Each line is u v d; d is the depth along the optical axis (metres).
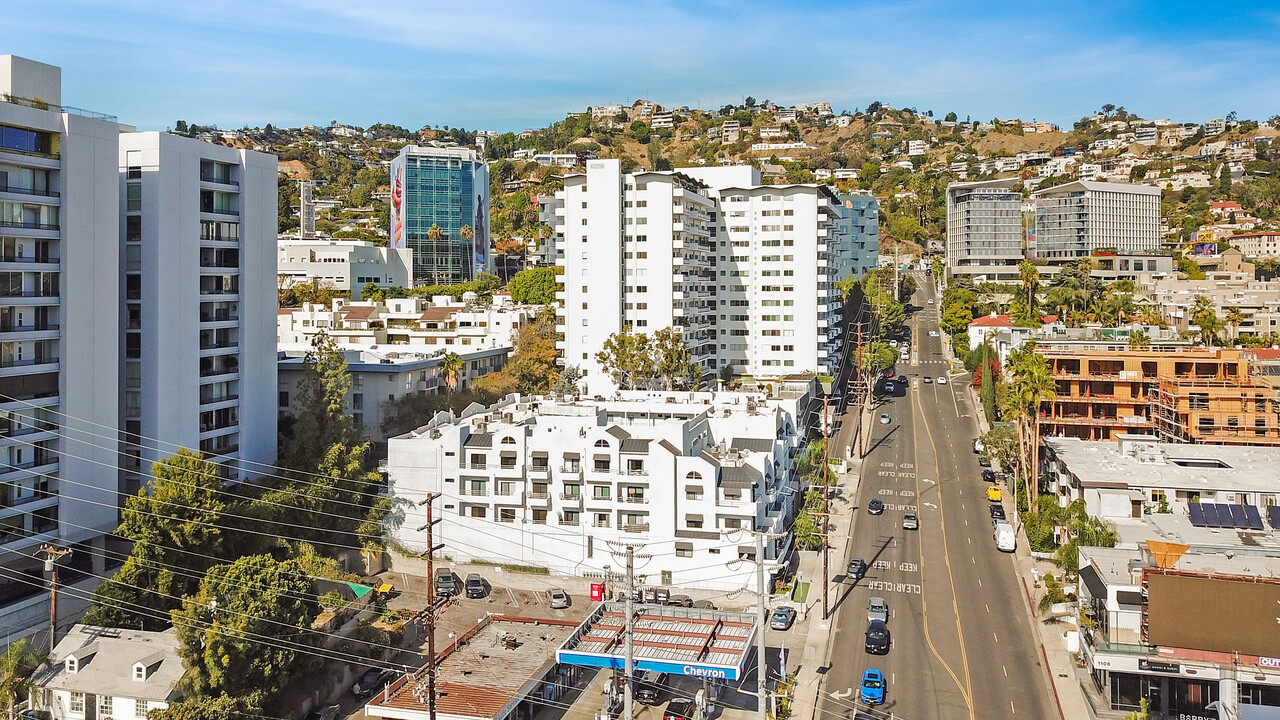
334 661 78.50
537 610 95.56
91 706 70.31
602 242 168.12
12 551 87.06
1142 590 72.31
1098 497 102.06
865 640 87.56
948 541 114.94
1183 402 128.75
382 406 147.62
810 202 184.12
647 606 86.69
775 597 98.56
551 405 119.19
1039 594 97.75
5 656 72.62
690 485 100.88
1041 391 119.06
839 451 153.50
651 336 170.00
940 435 163.88
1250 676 68.44
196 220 108.88
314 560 95.31
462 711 68.50
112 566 98.06
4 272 87.62
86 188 95.19
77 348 94.38
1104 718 71.75
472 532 107.06
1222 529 91.31
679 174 183.00
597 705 77.25
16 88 91.88
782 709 74.75
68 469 92.94
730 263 189.00
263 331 119.94
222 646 68.25
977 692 78.00
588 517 103.88
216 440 113.06
